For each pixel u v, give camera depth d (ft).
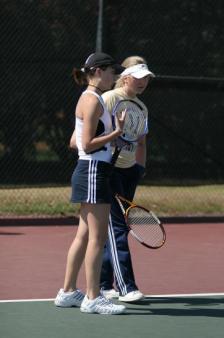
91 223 69.15
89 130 67.72
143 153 76.38
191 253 98.89
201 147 135.95
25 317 68.28
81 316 68.74
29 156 132.26
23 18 131.23
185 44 135.64
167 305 73.46
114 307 69.62
